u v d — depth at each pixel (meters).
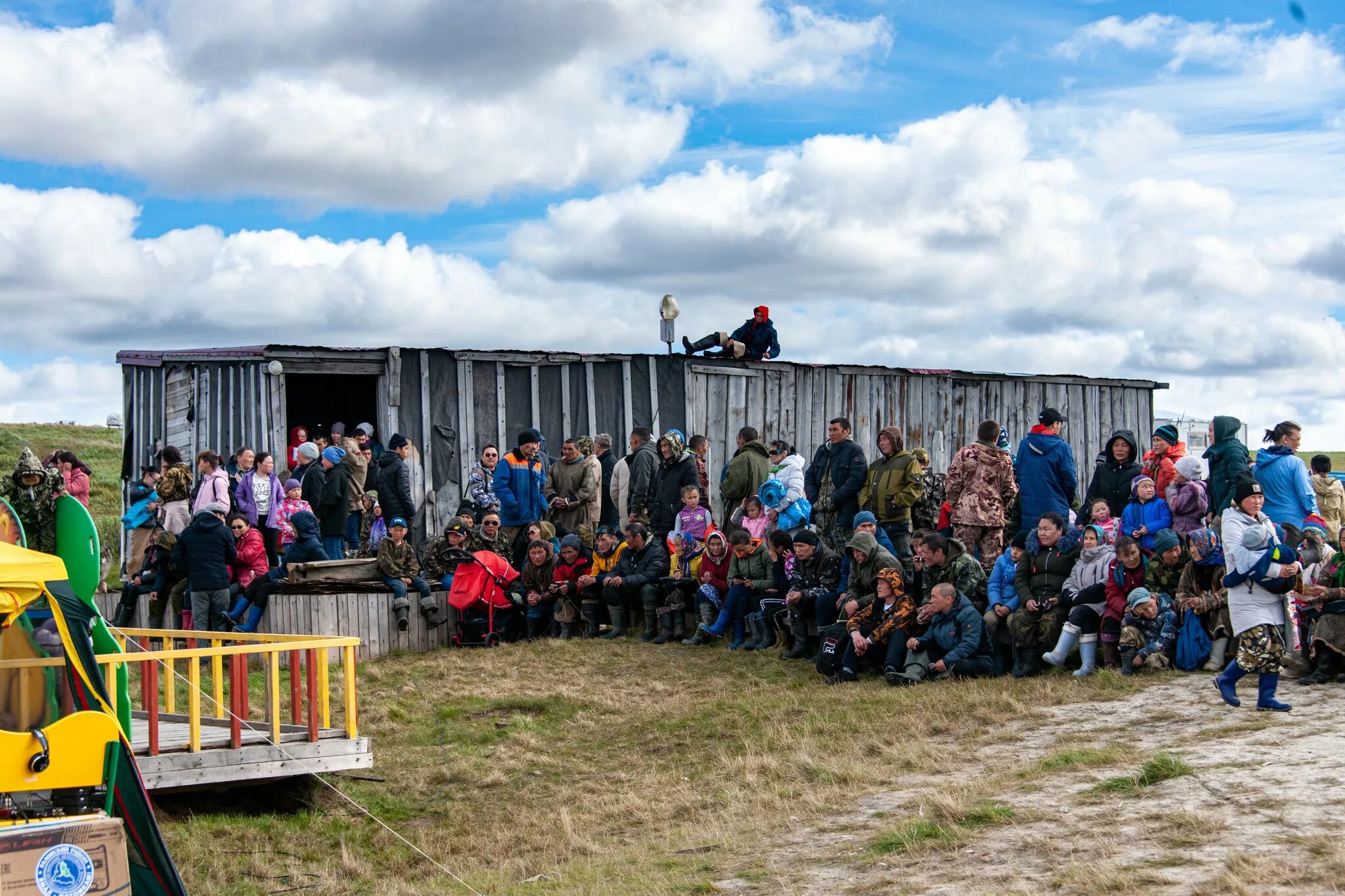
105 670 7.32
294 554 14.46
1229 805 6.55
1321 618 9.45
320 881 8.05
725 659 12.84
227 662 13.29
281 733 9.66
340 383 21.78
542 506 14.96
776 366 18.56
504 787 9.92
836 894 6.26
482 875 7.94
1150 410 22.95
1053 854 6.23
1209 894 5.25
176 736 9.49
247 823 9.03
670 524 14.54
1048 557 11.14
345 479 14.98
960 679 11.03
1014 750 8.86
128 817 6.04
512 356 16.94
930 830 6.96
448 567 14.65
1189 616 10.34
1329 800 6.39
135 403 19.03
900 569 11.57
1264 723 8.38
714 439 18.02
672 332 17.95
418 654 13.94
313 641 9.61
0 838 5.07
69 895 5.20
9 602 5.70
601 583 14.12
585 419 17.36
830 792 8.46
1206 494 10.99
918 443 19.97
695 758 10.08
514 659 13.42
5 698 5.67
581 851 8.23
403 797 9.77
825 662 11.63
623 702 11.74
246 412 16.48
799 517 13.39
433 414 16.53
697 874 7.10
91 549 7.21
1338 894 5.06
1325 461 14.23
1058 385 21.58
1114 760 7.99
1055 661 10.80
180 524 14.75
